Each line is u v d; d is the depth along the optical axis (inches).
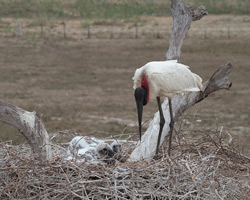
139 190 258.1
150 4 2085.4
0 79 931.3
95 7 2048.5
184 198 255.8
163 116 337.7
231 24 1701.5
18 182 260.7
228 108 703.1
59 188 260.7
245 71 1015.6
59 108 691.4
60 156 325.1
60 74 1002.1
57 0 2162.9
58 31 1584.6
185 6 382.9
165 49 1280.8
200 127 538.3
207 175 271.6
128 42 1403.8
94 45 1365.7
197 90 311.0
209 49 1267.2
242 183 294.7
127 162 290.2
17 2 2073.1
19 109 294.5
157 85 301.0
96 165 271.6
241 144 438.9
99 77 971.3
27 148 323.6
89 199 259.9
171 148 328.5
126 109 701.9
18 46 1332.4
